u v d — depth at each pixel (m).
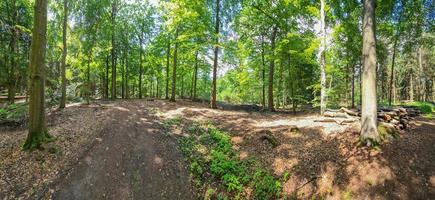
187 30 19.14
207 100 27.80
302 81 21.28
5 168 8.02
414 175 7.69
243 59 21.94
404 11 15.16
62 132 10.68
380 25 16.66
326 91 14.53
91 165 8.74
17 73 18.62
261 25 19.11
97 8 18.45
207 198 8.27
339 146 9.38
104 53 24.95
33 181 7.68
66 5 15.38
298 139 10.50
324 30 13.88
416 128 10.77
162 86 40.91
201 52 21.56
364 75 9.41
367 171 7.99
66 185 7.76
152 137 11.48
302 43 16.38
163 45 26.28
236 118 14.98
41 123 9.45
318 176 8.38
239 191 8.46
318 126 11.37
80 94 24.22
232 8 19.98
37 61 9.29
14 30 17.09
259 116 15.95
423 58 37.06
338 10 15.05
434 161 8.16
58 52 19.38
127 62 30.08
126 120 13.40
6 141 9.77
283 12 16.91
